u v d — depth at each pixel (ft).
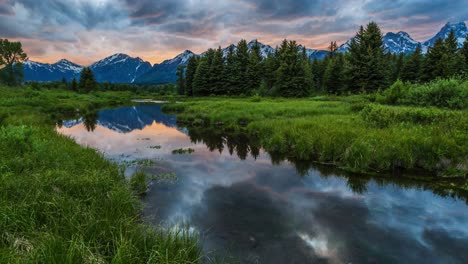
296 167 38.22
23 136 30.32
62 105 129.59
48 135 41.45
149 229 17.07
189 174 35.24
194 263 15.44
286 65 187.93
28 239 14.05
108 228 15.94
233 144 56.90
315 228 21.08
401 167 34.42
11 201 16.81
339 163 37.35
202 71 235.61
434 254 17.66
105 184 23.35
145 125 91.09
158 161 42.09
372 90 165.07
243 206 25.17
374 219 22.56
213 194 28.19
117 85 387.34
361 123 49.96
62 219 15.99
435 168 33.01
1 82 261.85
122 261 12.41
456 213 23.54
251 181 32.50
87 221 16.31
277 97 181.98
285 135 48.39
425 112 47.32
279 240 19.33
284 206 25.17
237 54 229.25
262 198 27.12
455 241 19.16
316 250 18.11
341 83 192.44
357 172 34.35
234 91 220.43
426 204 25.36
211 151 50.16
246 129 71.20
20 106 105.40
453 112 45.55
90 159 30.76
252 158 44.24
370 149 34.99
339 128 45.01
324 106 95.04
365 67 165.07
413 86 82.64
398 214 23.47
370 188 29.66
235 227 21.15
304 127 50.60
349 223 21.86
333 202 26.05
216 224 21.58
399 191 28.66
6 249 11.87
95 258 12.50
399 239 19.47
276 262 16.80
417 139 34.86
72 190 20.92
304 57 269.85
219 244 18.70
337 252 17.90
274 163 40.70
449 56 172.65
